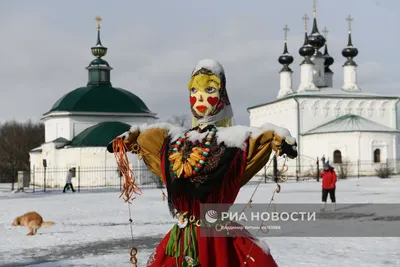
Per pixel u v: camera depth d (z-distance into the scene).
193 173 4.46
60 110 63.06
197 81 4.73
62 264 10.67
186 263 4.43
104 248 12.66
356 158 63.91
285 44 76.50
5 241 13.99
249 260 4.43
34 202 29.30
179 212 4.59
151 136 4.85
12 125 97.75
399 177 57.69
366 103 71.12
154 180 46.00
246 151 4.49
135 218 19.45
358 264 10.19
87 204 26.86
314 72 75.50
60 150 59.09
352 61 74.50
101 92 65.19
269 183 46.31
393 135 65.19
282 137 4.38
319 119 69.94
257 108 78.88
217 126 4.79
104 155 56.03
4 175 80.88
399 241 13.12
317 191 34.06
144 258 11.14
